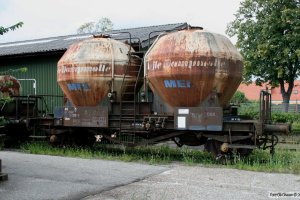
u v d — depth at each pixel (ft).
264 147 37.63
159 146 49.85
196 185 26.96
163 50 38.24
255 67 119.55
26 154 42.39
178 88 37.58
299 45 105.60
